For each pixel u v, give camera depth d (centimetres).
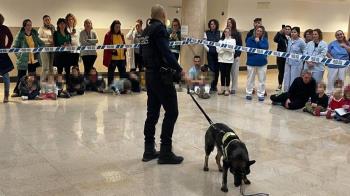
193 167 392
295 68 737
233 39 753
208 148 373
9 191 328
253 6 1198
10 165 384
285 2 1288
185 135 499
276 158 428
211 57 786
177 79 372
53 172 370
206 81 758
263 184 359
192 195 331
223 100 731
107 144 455
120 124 540
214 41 791
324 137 512
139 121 558
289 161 420
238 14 1166
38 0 880
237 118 598
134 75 779
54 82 705
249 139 493
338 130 548
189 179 363
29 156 409
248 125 560
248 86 746
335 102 617
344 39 720
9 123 529
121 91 755
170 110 386
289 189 351
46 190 332
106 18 978
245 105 693
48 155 414
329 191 350
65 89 739
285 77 759
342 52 706
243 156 307
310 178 377
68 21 752
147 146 406
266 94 801
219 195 332
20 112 589
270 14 1251
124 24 1005
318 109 627
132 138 480
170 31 818
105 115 587
